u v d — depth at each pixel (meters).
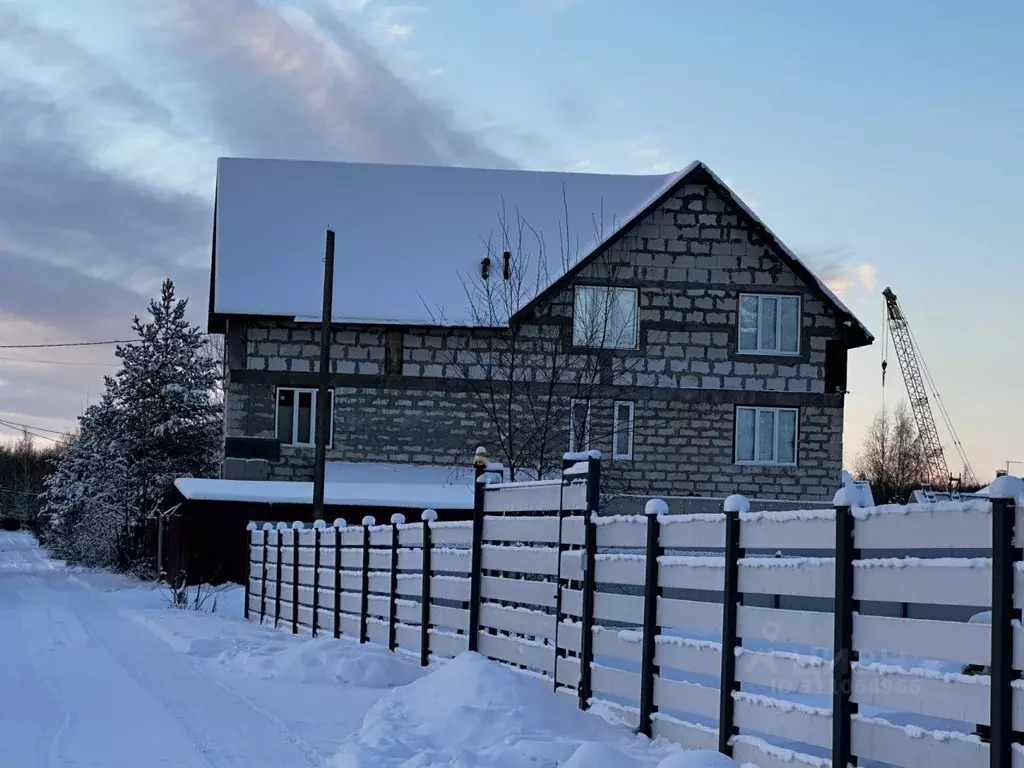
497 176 33.06
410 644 12.83
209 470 41.09
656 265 28.28
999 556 5.14
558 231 31.22
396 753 7.28
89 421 42.19
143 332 41.62
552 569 9.64
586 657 8.89
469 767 6.77
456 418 28.86
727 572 7.14
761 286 28.52
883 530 5.92
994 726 5.12
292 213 31.50
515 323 25.80
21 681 11.48
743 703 6.99
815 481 28.38
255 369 28.98
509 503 10.58
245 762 7.50
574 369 25.08
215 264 31.31
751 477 28.23
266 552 20.03
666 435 28.11
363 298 29.22
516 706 8.29
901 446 99.06
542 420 23.80
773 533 6.82
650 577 8.05
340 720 9.12
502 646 10.63
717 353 28.33
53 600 24.88
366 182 32.72
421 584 12.54
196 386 41.66
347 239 30.88
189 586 27.41
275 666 11.94
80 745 8.09
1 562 48.56
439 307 28.88
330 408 29.00
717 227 28.50
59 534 51.34
